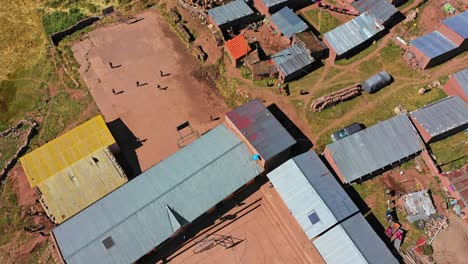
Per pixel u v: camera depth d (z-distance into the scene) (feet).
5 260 181.47
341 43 217.36
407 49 214.07
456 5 227.61
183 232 177.78
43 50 257.55
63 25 267.18
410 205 171.73
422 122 183.01
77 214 172.96
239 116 192.95
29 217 189.78
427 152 180.34
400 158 179.63
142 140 208.23
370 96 206.80
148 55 242.37
